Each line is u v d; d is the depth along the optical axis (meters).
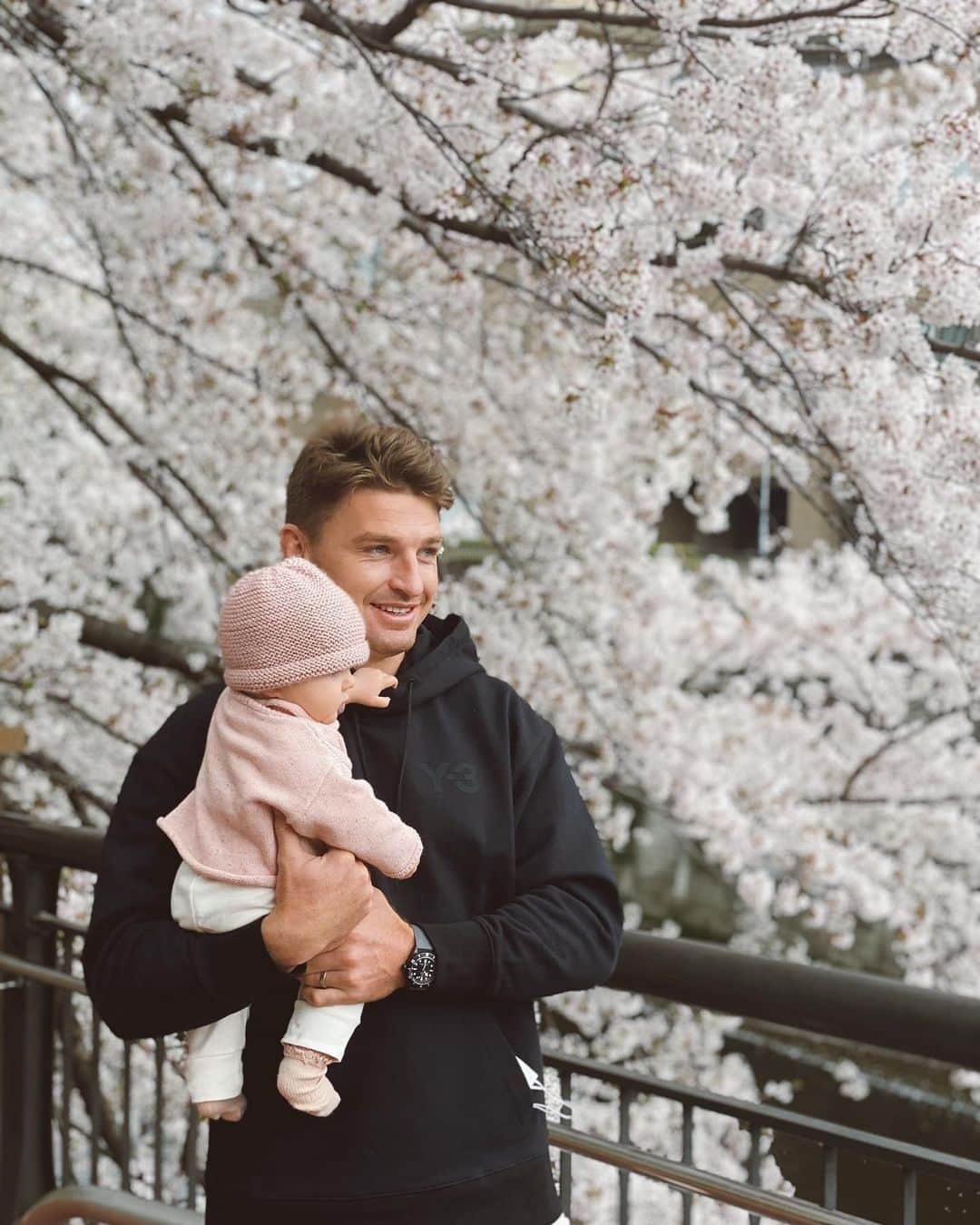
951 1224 2.14
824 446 4.37
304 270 5.74
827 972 1.85
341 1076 1.55
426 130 3.85
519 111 4.06
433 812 1.62
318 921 1.45
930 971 7.08
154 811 1.68
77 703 6.36
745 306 4.45
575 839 1.68
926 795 7.19
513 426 6.05
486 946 1.53
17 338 7.20
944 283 3.45
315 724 1.56
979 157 3.39
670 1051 6.48
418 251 5.63
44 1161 3.12
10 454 7.21
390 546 1.64
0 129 6.05
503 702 1.72
